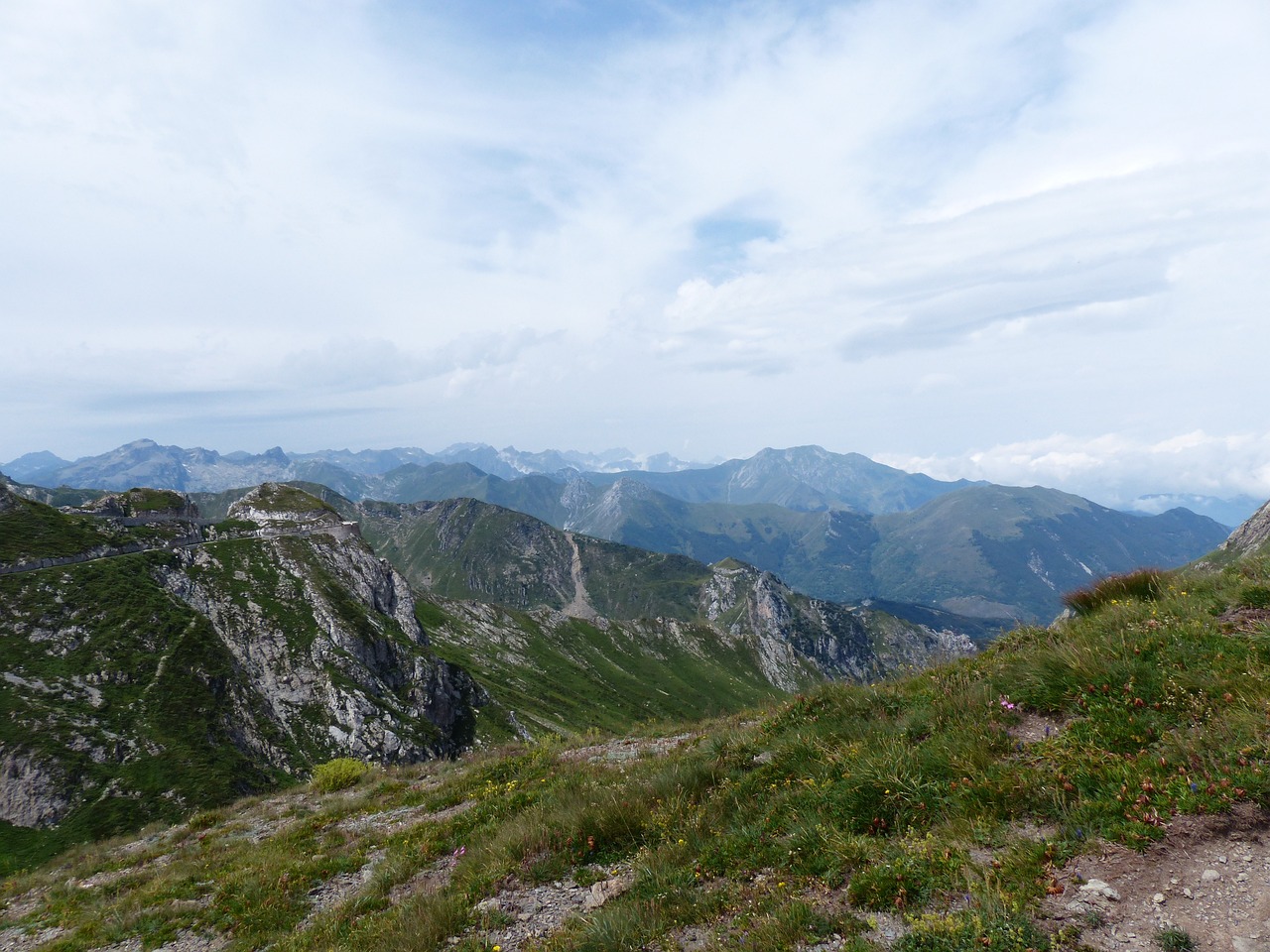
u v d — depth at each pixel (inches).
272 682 5615.2
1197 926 211.8
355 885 534.3
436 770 1002.7
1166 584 487.5
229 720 4933.6
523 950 326.6
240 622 6067.9
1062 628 486.6
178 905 553.9
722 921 292.5
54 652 4845.0
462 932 362.3
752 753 498.0
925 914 249.3
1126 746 307.4
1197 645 359.6
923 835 303.9
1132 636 390.0
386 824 690.8
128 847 877.8
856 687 543.8
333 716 5457.7
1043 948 218.2
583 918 331.0
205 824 908.0
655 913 312.7
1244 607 396.5
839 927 262.5
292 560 7229.3
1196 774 269.9
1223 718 292.0
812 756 430.9
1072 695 366.6
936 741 369.4
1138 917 222.5
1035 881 249.0
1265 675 307.6
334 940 413.4
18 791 3727.9
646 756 649.6
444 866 501.4
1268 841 235.9
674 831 403.9
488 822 551.2
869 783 348.2
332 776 1037.8
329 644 6131.9
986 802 308.7
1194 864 237.8
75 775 3919.8
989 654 506.6
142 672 4960.6
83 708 4431.6
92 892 659.4
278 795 1043.3
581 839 436.1
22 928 589.9
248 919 497.4
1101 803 276.2
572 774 622.8
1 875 3297.2
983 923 231.9
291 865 594.9
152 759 4220.0
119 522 7234.3
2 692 4301.2
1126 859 249.4
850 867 300.5
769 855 334.0
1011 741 350.3
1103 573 541.0
